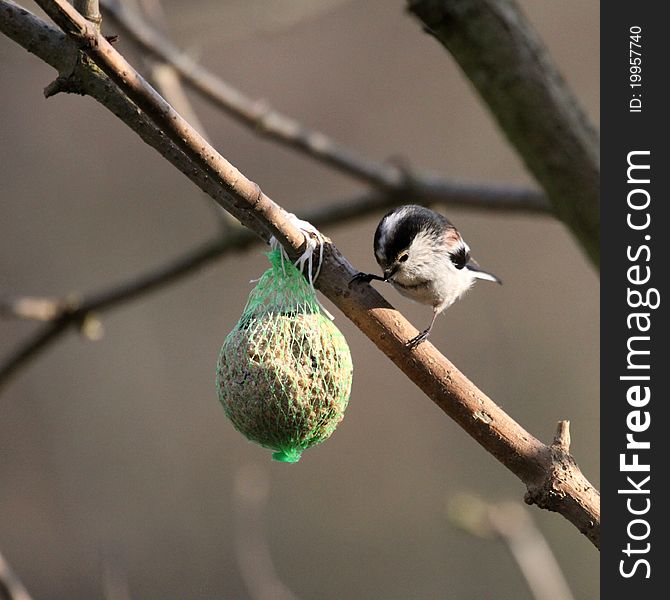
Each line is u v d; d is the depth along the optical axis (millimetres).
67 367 13875
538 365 14062
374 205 8727
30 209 14203
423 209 7496
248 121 8680
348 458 14250
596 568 12914
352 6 15406
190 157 4398
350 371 5438
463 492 13977
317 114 14914
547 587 8156
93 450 13609
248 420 5250
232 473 13758
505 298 14414
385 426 14523
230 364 5316
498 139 14852
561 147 6344
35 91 14547
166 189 14547
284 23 10312
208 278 14703
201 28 10266
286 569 13508
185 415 13945
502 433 4613
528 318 14383
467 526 8430
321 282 4777
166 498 13469
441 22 6141
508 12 6176
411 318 14227
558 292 14477
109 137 14703
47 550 13000
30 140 14430
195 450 13805
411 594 13297
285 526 13812
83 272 14023
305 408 5203
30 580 12773
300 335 5289
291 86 15086
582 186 6418
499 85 6234
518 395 13953
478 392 4660
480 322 14297
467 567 13297
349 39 15336
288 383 5180
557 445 4641
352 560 13633
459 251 7426
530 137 6363
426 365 4668
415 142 14891
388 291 14289
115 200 14461
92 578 12867
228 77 14992
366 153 14875
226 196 4758
